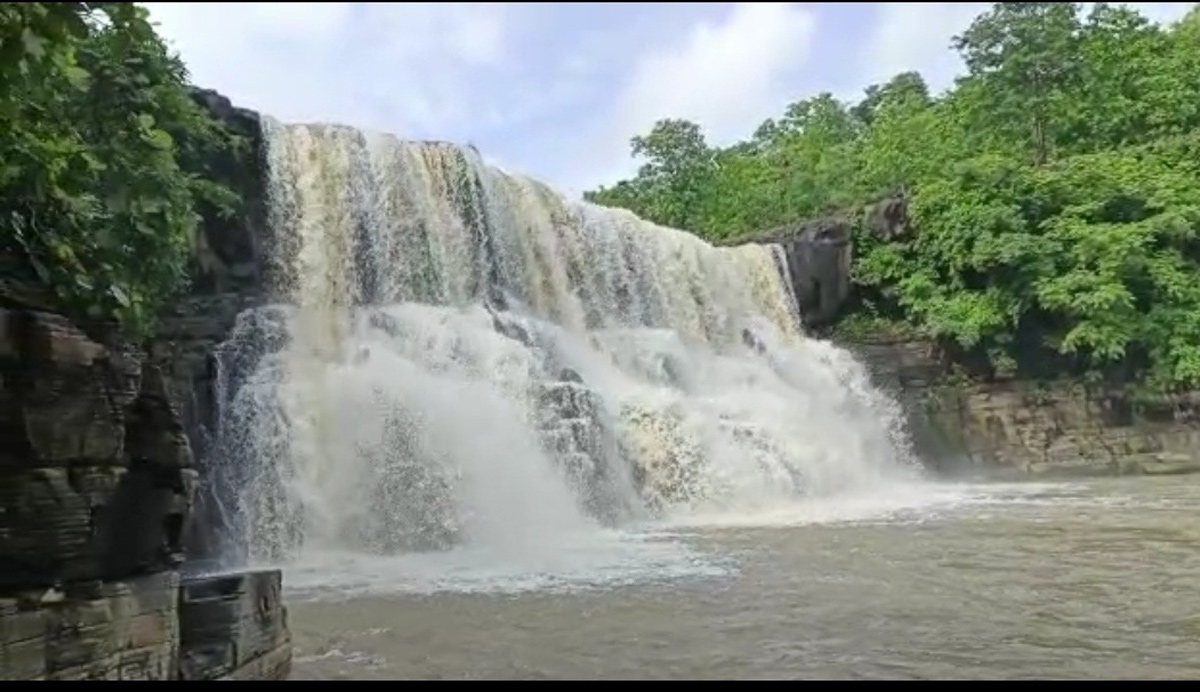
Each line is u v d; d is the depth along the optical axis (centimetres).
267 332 2073
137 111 1114
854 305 3653
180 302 1909
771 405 2808
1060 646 993
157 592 730
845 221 3700
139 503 738
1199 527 1811
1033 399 3272
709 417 2531
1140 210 3397
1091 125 4006
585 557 1616
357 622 1146
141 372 757
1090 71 4066
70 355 662
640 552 1659
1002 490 2669
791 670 923
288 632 912
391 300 2502
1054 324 3350
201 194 1923
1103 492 2519
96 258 800
